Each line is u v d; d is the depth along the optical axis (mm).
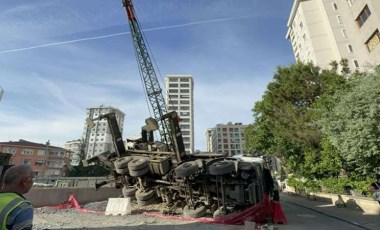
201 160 12961
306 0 53031
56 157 82875
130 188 16203
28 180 2572
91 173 68938
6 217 2176
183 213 12742
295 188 29703
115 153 17547
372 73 13086
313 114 21625
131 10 45062
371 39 22453
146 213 12844
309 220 12492
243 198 12570
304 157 23859
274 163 16625
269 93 27641
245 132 38844
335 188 18891
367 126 11375
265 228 9734
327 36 48906
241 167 13008
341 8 26547
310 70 25922
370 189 14977
